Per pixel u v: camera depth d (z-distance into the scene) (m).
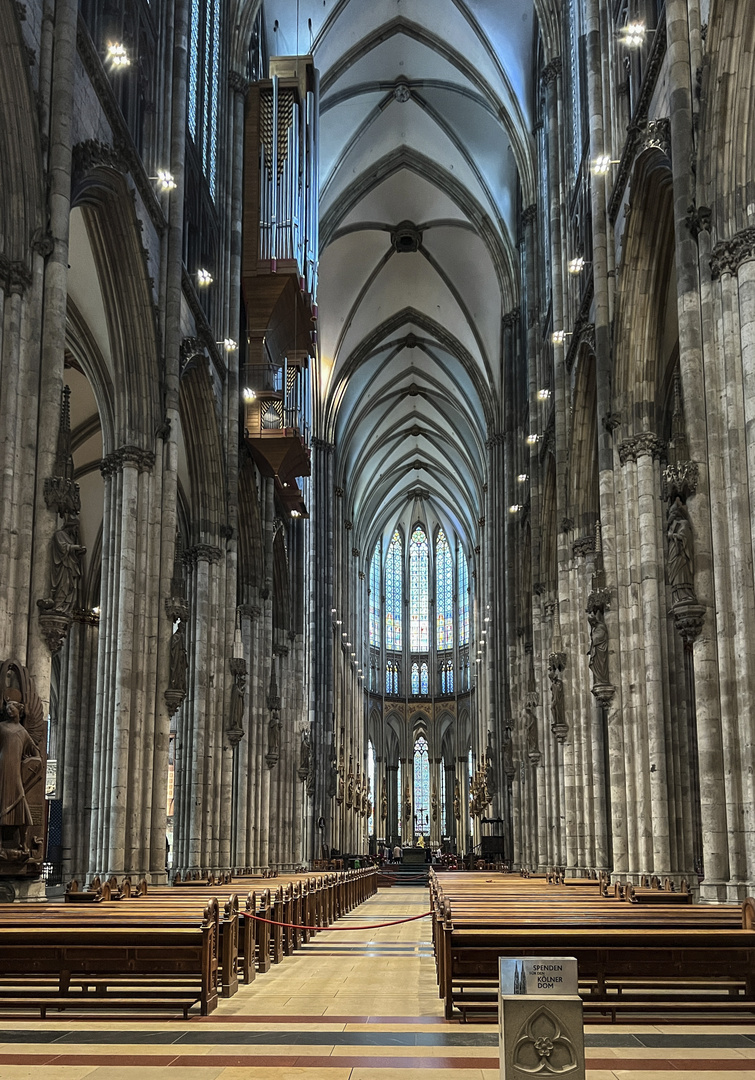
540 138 38.00
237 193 32.28
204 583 29.25
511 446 45.53
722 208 15.96
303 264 34.19
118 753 21.62
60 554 16.11
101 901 14.49
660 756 20.50
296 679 44.94
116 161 20.38
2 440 16.06
